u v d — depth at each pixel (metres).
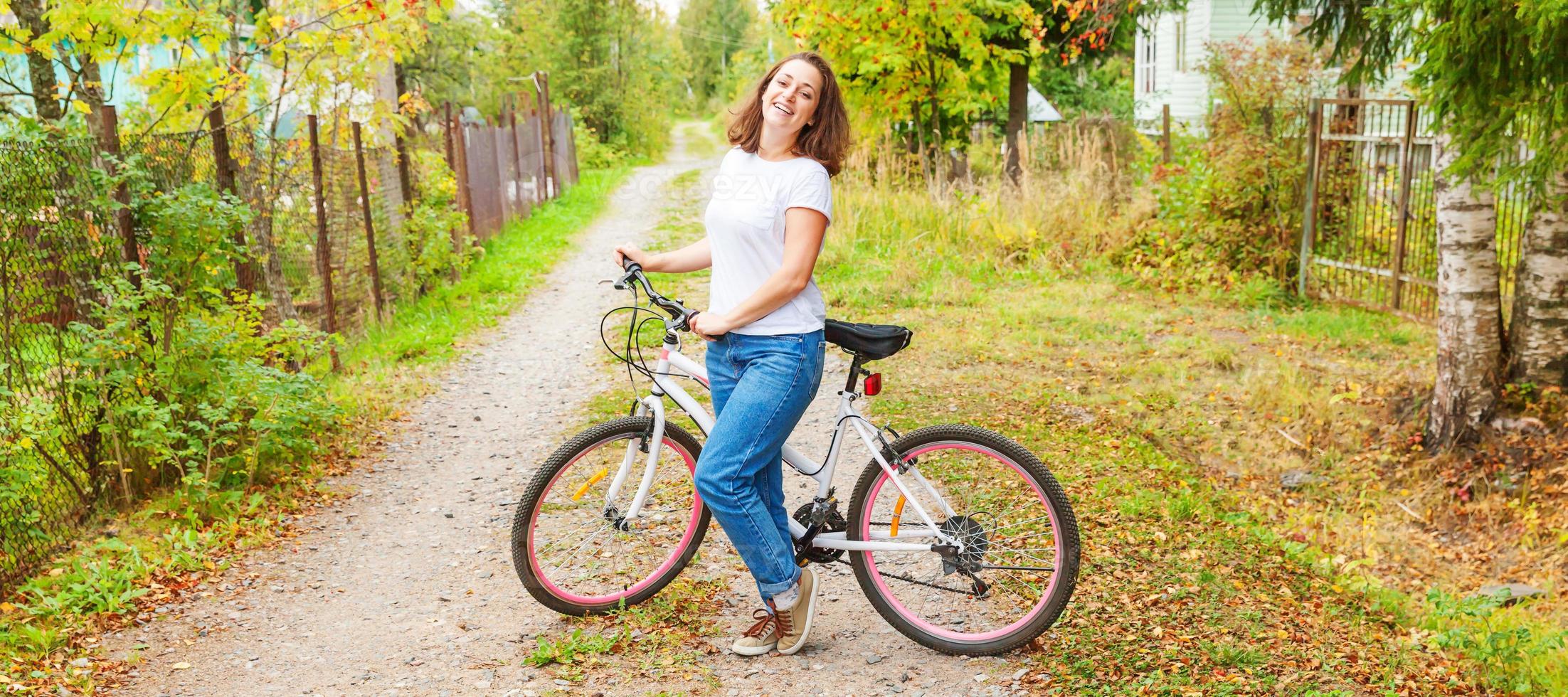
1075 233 12.14
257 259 6.71
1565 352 6.22
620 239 15.41
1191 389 7.35
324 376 6.98
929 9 16.33
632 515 3.79
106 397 4.95
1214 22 20.20
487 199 14.75
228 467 5.40
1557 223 6.21
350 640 3.77
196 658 3.64
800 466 3.56
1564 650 3.88
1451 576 5.26
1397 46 6.55
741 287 3.22
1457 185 5.71
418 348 8.53
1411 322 9.32
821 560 3.61
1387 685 3.40
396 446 6.23
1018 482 3.46
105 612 3.94
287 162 7.43
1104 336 8.79
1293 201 10.70
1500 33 5.06
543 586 3.74
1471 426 6.26
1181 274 11.03
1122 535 4.66
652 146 46.88
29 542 4.34
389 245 9.80
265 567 4.50
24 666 3.48
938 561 3.74
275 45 7.71
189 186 5.51
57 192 4.87
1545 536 5.48
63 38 6.62
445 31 27.69
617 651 3.57
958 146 20.28
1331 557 4.95
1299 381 7.34
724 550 4.40
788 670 3.41
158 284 5.11
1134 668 3.36
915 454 3.47
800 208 3.08
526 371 8.05
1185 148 12.02
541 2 45.91
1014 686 3.26
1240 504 5.61
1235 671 3.36
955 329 8.90
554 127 23.67
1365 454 6.45
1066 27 14.85
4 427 4.33
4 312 4.47
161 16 6.86
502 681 3.40
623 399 7.09
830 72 3.16
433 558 4.57
